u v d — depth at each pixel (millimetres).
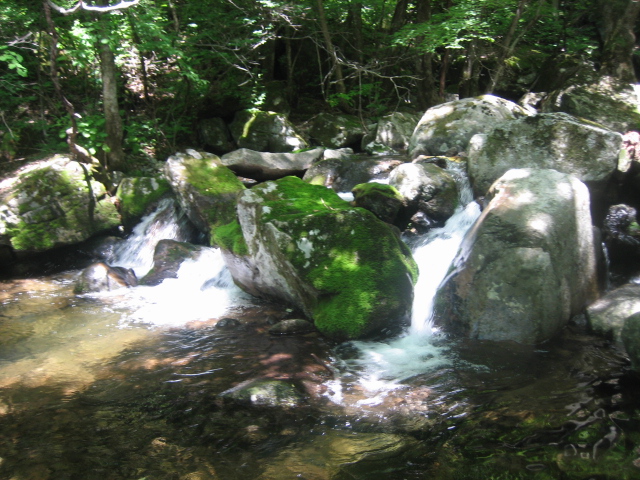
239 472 2953
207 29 10648
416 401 3672
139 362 4445
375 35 13219
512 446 3078
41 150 8664
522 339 4488
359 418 3480
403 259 5129
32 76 10445
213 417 3535
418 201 6484
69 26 9078
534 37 12719
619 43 9336
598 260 5238
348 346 4625
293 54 14031
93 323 5383
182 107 11086
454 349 4461
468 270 4762
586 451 2990
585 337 4598
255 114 11289
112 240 7754
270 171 8641
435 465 2955
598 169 5883
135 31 8953
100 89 10445
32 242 7051
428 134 8180
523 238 4629
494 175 6160
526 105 9922
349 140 11117
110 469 3006
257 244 5363
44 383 4102
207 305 5859
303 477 2895
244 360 4414
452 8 10195
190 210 7414
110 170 8734
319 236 5074
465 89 11570
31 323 5402
